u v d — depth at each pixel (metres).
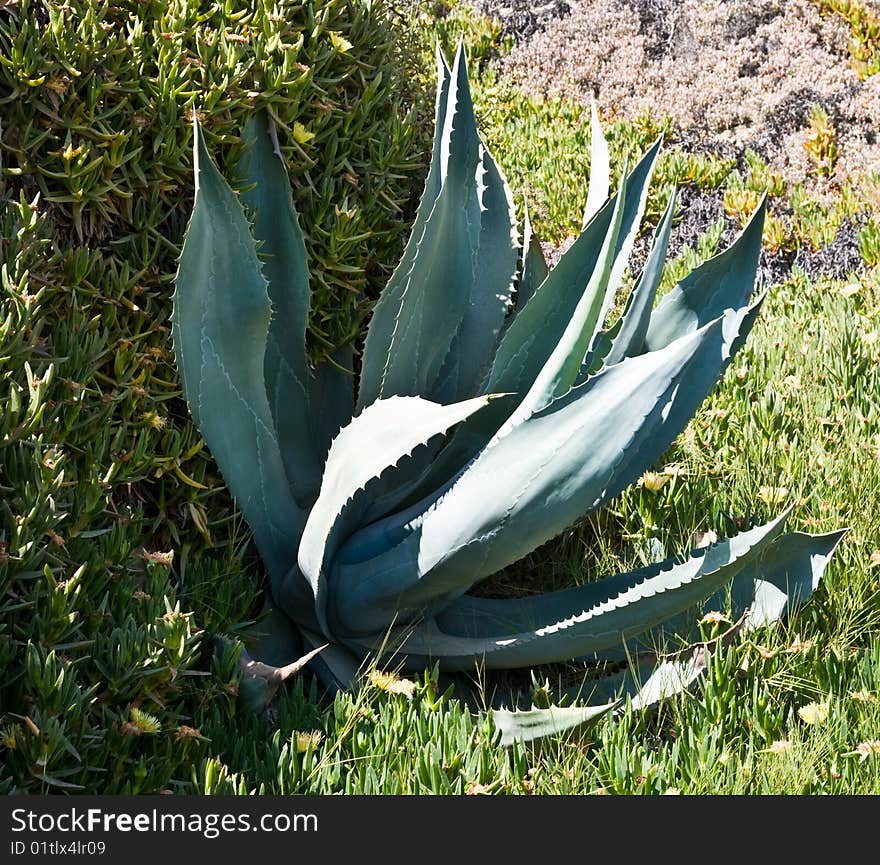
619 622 2.89
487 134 7.02
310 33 3.33
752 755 2.79
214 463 3.16
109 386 2.85
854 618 3.37
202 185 2.66
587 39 8.12
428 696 2.85
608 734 2.81
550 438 2.69
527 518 2.76
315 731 2.72
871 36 7.76
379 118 3.63
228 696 2.72
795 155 6.92
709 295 3.47
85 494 2.53
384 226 3.66
